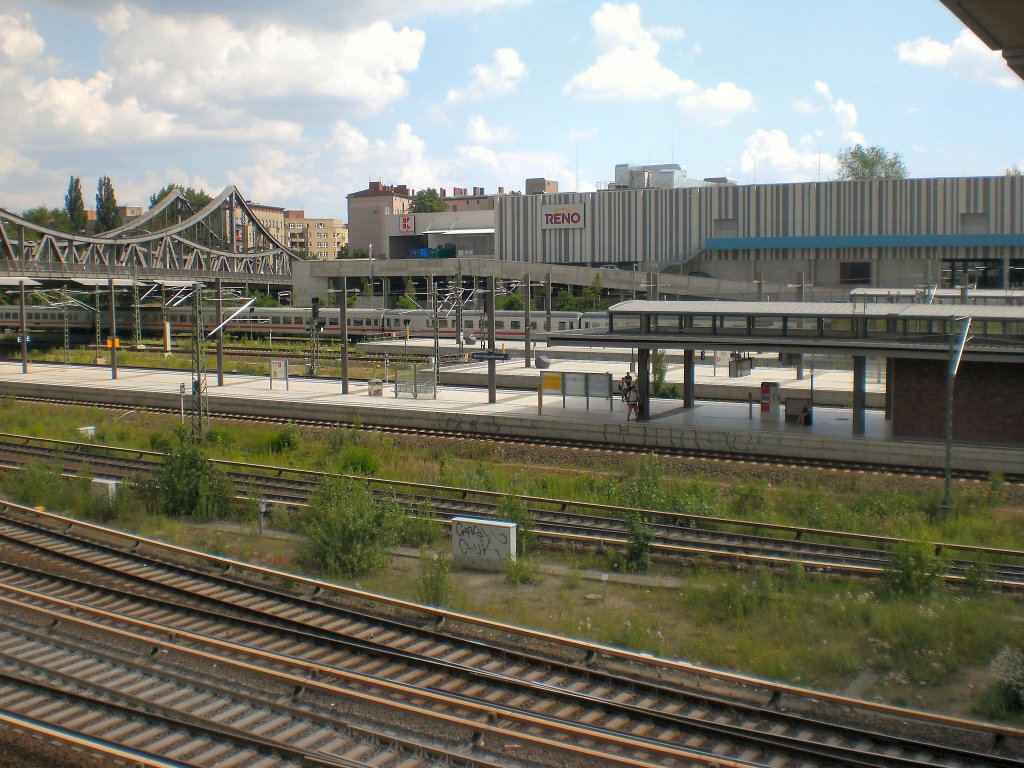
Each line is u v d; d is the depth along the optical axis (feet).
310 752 45.37
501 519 87.97
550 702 52.03
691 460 121.60
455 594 71.56
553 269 337.93
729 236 348.59
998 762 45.16
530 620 66.18
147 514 98.37
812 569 78.23
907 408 118.83
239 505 100.22
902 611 64.90
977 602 67.92
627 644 61.31
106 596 71.92
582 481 114.52
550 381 151.84
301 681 53.62
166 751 46.52
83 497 100.94
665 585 74.79
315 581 72.02
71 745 46.78
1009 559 81.41
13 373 220.84
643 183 391.04
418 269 345.72
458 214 445.78
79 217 509.35
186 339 325.42
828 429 125.90
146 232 394.73
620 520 92.22
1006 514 96.84
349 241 575.38
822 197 333.21
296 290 372.58
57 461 126.93
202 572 77.10
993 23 49.80
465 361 220.23
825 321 123.95
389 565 79.36
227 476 102.17
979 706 52.11
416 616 66.59
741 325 144.15
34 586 74.08
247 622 65.10
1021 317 112.47
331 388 181.98
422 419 147.02
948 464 96.37
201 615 67.46
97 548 84.28
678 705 51.88
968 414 115.34
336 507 82.64
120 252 465.88
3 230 293.64
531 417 137.90
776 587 72.18
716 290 321.93
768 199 340.80
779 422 131.95
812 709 52.11
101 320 347.15
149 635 63.16
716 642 62.28
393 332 291.17
